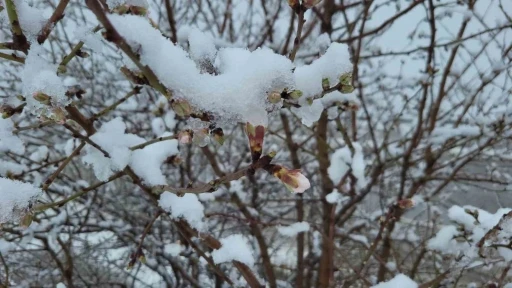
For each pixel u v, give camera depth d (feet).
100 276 15.67
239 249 6.18
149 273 17.21
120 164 5.41
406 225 16.29
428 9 10.80
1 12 4.79
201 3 13.76
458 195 19.11
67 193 11.34
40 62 4.41
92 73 13.56
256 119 3.77
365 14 10.36
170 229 14.56
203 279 15.35
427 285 7.67
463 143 11.91
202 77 3.70
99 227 13.55
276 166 3.83
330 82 4.39
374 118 16.15
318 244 12.44
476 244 7.58
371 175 12.53
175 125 9.41
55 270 13.44
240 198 11.53
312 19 12.73
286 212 15.07
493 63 11.72
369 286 8.11
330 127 16.44
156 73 3.57
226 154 17.06
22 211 4.54
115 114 14.01
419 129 12.07
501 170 16.78
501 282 7.54
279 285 14.24
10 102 5.17
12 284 14.01
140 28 3.50
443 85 12.07
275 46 12.23
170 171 14.66
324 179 11.60
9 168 6.82
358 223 14.60
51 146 13.42
